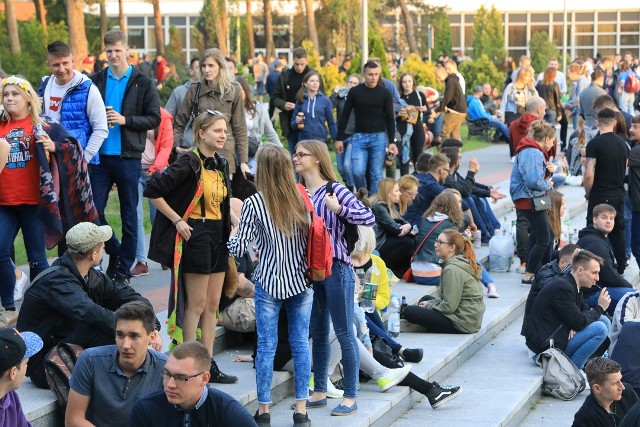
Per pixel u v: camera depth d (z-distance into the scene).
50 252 16.11
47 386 9.60
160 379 8.84
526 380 13.39
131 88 12.52
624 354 12.34
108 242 12.86
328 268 10.02
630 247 19.30
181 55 68.19
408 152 21.81
